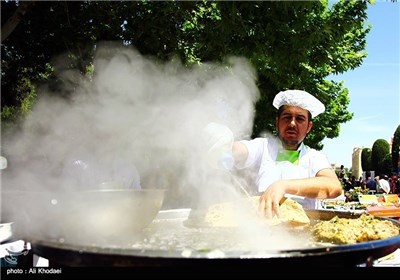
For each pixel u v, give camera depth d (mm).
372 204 4934
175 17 4195
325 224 1452
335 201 5480
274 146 2377
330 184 1677
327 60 5141
